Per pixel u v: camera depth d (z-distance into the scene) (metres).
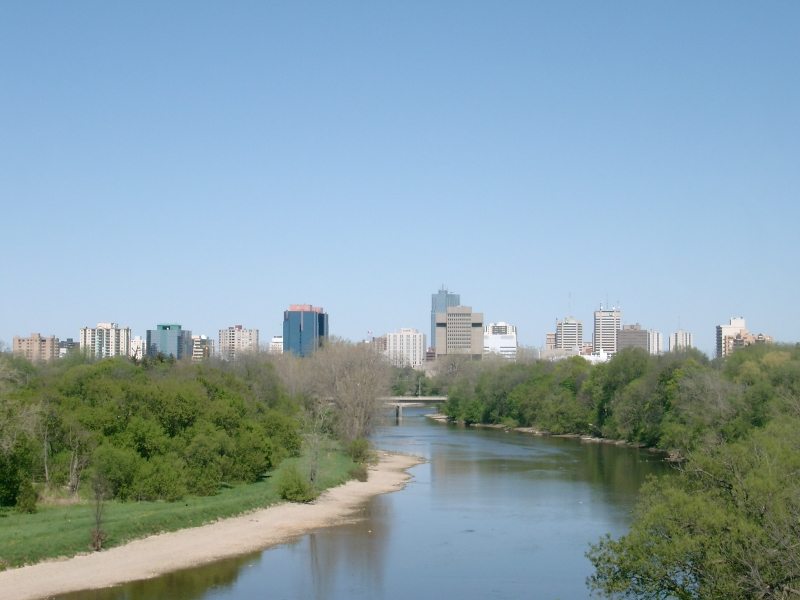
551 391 183.12
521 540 63.69
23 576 50.25
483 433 177.50
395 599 47.81
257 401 117.81
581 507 78.44
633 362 156.12
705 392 110.31
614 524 70.00
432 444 149.38
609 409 157.38
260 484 86.88
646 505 41.19
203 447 80.56
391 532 66.75
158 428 80.44
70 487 71.19
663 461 116.69
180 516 66.75
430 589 49.94
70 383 89.88
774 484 35.06
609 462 116.75
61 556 54.50
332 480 92.94
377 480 98.38
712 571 33.62
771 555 32.31
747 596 32.78
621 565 36.56
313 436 101.75
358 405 124.75
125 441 77.25
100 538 57.47
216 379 118.19
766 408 95.62
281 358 191.00
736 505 36.31
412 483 96.06
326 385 135.25
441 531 67.06
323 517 73.38
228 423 89.38
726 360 148.50
